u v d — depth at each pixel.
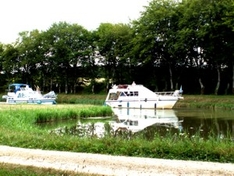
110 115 38.25
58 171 11.61
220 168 11.61
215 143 14.53
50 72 77.81
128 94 50.31
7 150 14.73
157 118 34.53
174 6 61.72
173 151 13.65
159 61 65.06
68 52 72.81
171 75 63.34
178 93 49.47
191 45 56.22
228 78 61.12
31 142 15.98
